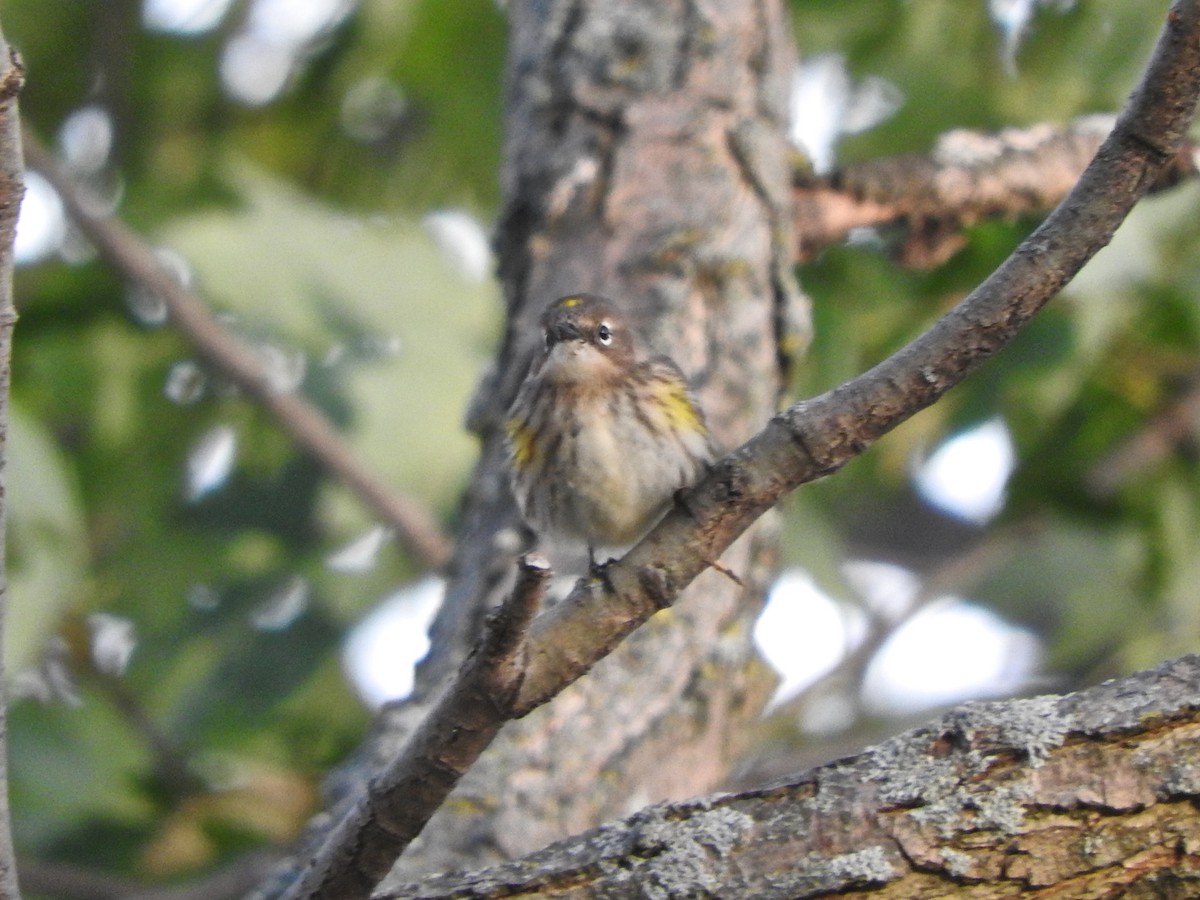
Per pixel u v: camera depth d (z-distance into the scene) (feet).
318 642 44.60
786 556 44.98
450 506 42.96
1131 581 42.68
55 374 44.55
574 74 29.84
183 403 45.50
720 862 18.62
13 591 33.83
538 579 17.03
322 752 45.03
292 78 49.24
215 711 44.16
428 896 19.10
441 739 18.60
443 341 44.04
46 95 48.16
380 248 44.47
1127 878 17.83
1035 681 53.42
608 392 27.35
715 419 27.78
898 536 61.00
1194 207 35.86
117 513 45.42
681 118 29.35
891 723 51.01
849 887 18.22
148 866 41.98
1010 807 18.11
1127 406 41.91
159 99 48.62
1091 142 33.91
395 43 47.01
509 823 24.12
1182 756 17.94
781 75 30.58
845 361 39.52
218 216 42.80
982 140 33.81
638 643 25.63
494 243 30.09
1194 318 37.76
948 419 42.80
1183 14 16.79
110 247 39.11
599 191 29.09
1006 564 49.49
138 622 44.78
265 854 39.45
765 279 29.01
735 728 26.68
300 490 45.88
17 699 42.55
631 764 24.97
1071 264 17.70
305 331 42.65
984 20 41.63
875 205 32.96
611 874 18.84
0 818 18.29
